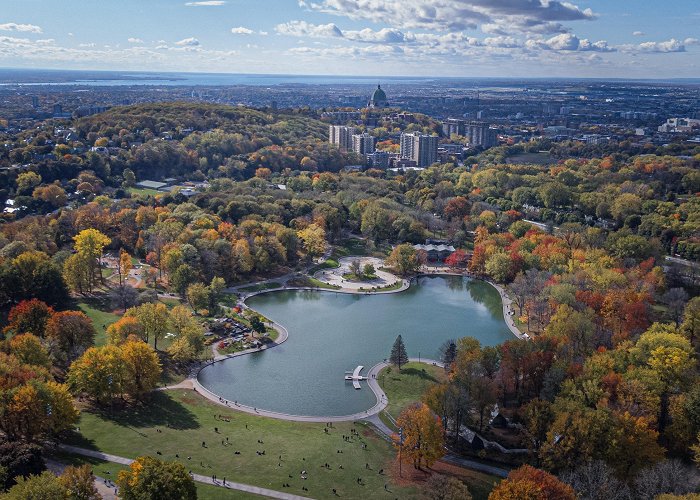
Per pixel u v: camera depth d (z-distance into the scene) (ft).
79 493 463.01
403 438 623.77
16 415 561.02
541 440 611.06
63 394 597.11
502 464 620.49
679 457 616.39
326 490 552.00
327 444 643.04
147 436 625.82
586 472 521.65
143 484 464.24
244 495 533.55
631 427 577.02
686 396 640.58
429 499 510.17
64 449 579.89
